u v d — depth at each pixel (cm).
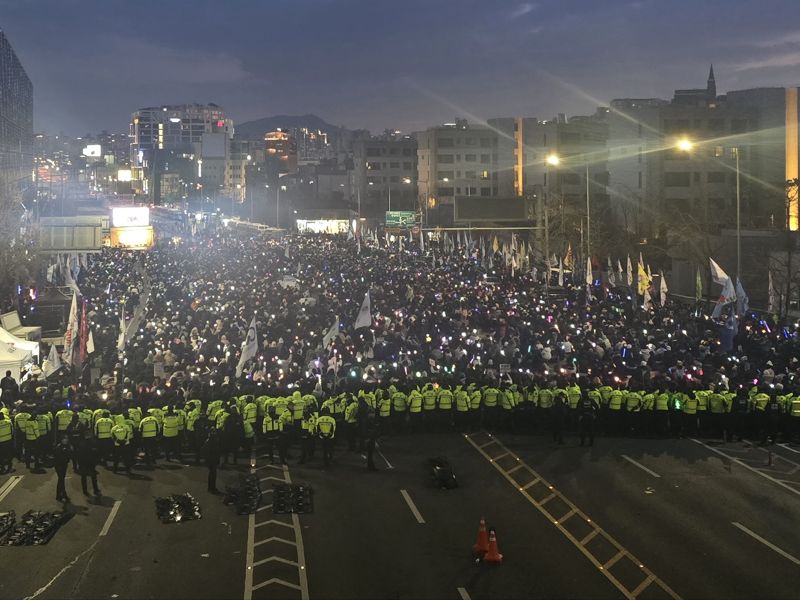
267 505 2323
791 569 1875
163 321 4572
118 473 2641
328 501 2367
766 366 3525
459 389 3180
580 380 3225
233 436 2717
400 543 2039
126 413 2731
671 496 2403
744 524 2169
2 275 6275
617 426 3152
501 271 7125
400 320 4578
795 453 2883
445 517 2230
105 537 2078
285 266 7556
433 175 15112
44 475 2616
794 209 8594
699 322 4622
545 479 2575
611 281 6425
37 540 2041
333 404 2916
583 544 2031
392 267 7194
